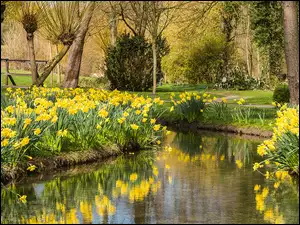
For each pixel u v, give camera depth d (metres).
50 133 12.91
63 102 13.16
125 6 32.31
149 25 32.53
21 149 11.77
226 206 9.19
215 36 42.00
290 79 20.33
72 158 13.02
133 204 9.40
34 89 18.27
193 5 29.59
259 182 11.00
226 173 11.97
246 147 15.72
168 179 11.41
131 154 14.67
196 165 12.98
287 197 9.74
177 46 42.91
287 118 12.05
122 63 34.38
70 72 27.80
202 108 20.75
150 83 34.59
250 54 40.47
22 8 21.53
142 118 15.74
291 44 20.28
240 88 37.38
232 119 20.17
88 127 13.74
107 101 16.12
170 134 18.88
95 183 11.06
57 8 19.84
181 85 42.56
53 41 20.72
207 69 42.41
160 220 8.42
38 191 10.38
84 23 21.06
